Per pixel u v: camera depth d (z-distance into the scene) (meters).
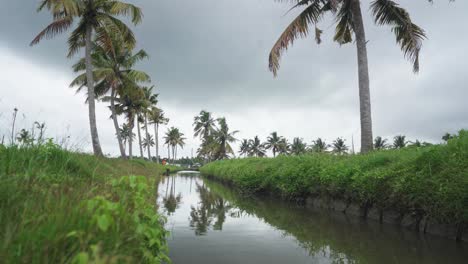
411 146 8.54
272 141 78.31
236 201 11.62
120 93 25.81
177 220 7.49
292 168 10.98
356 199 7.55
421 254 4.22
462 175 4.77
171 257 4.37
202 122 58.56
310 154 12.38
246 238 5.52
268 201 11.50
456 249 4.38
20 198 2.69
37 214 2.36
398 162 6.66
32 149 4.85
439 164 5.55
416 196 5.55
